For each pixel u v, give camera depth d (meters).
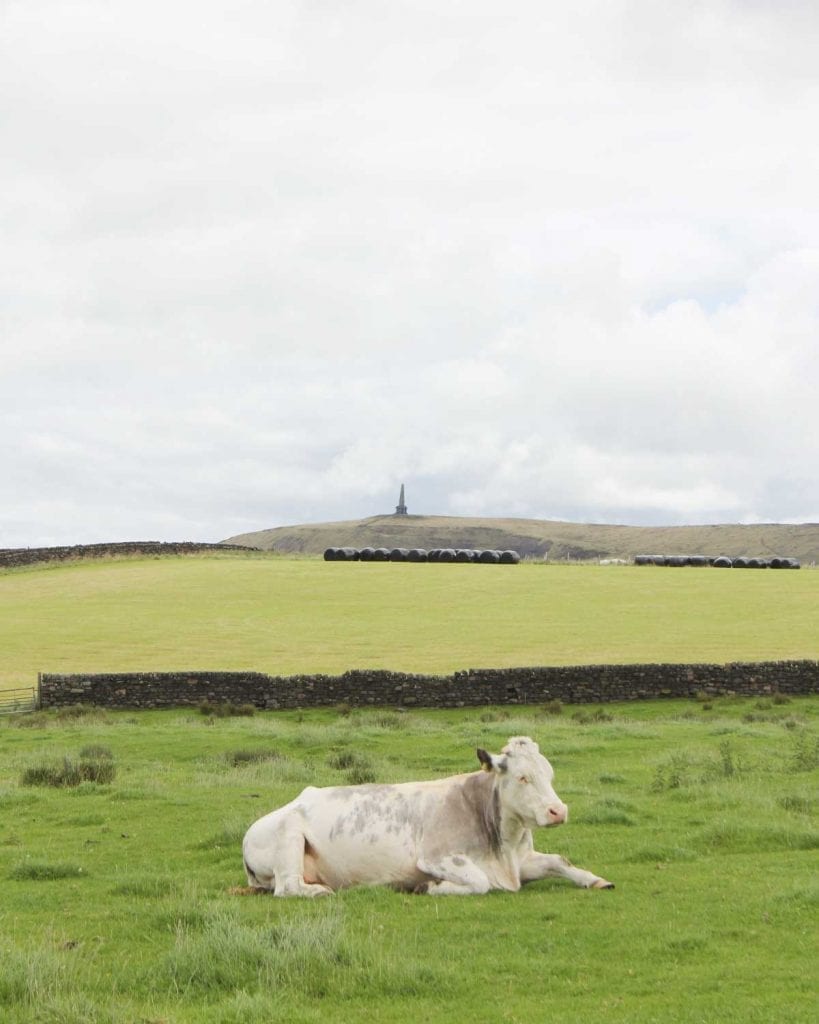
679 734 33.62
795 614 73.31
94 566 101.06
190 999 9.04
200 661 56.94
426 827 12.55
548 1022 8.27
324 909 11.36
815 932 10.59
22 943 10.62
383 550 112.69
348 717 43.31
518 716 44.00
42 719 42.78
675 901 11.88
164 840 16.78
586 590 86.69
